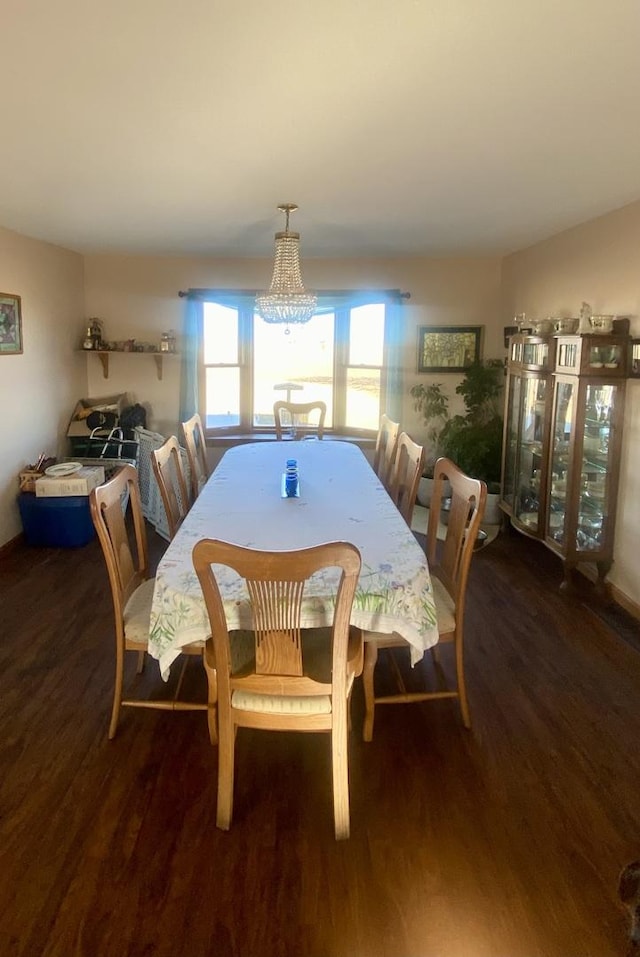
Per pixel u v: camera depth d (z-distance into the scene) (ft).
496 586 12.23
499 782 6.92
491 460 16.55
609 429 11.24
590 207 11.26
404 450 11.09
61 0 4.65
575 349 11.29
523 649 9.82
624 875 5.53
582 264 12.71
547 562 13.55
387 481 12.44
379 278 17.84
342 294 17.83
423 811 6.48
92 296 17.78
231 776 6.15
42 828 6.19
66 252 16.44
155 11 4.82
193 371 18.03
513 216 12.06
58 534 14.03
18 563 13.17
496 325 17.94
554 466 12.44
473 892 5.54
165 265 17.72
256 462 11.66
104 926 5.19
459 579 7.55
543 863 5.85
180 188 10.00
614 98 6.40
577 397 11.15
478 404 17.52
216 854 5.91
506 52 5.46
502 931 5.18
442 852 5.97
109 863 5.80
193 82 6.06
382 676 9.05
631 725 7.93
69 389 16.83
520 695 8.57
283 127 7.27
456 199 10.71
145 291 17.83
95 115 6.91
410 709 8.24
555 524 12.50
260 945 5.05
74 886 5.55
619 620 10.84
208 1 4.67
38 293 14.85
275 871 5.74
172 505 9.73
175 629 6.23
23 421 14.19
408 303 17.89
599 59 5.57
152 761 7.21
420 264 17.72
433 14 4.87
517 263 16.46
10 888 5.52
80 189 10.11
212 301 17.87
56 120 7.06
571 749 7.47
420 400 18.29
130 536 15.14
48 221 12.61
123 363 18.20
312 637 6.97
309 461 11.76
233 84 6.10
